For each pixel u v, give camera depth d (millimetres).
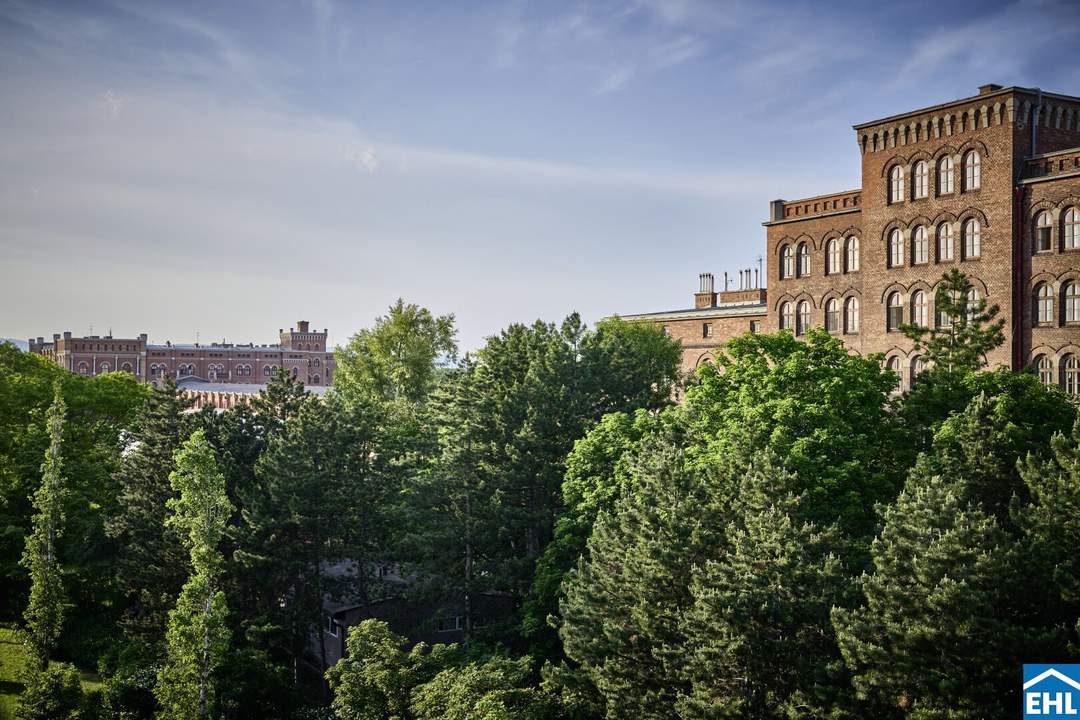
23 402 81375
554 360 66375
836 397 47469
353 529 61281
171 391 66125
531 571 58250
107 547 69062
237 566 57500
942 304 54500
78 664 65688
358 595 63344
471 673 40531
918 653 30828
